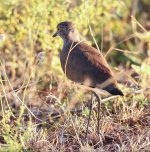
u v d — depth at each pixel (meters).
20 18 15.22
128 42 17.52
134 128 12.17
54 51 15.07
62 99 13.85
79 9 14.99
